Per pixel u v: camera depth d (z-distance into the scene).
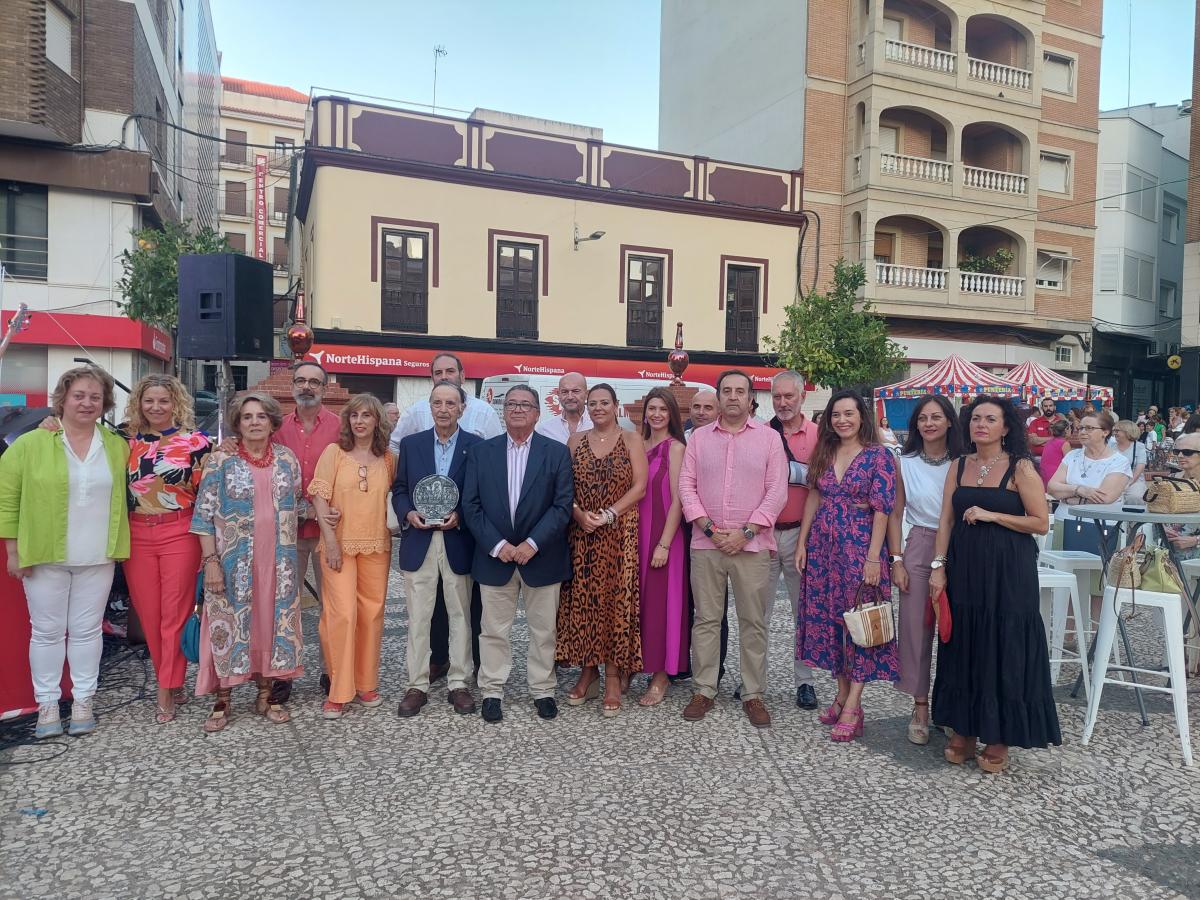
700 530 4.73
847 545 4.49
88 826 3.39
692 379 19.64
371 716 4.69
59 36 14.74
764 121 22.80
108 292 15.49
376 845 3.26
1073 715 4.85
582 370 18.89
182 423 4.64
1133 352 26.97
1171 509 4.59
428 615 4.79
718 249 20.28
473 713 4.75
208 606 4.36
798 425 5.10
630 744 4.33
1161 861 3.24
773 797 3.74
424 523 4.66
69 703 4.82
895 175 21.05
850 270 18.20
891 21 21.73
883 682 5.49
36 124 13.79
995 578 3.96
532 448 4.68
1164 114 31.06
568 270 18.83
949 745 4.18
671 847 3.28
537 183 18.36
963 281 22.11
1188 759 4.16
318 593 5.40
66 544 4.18
